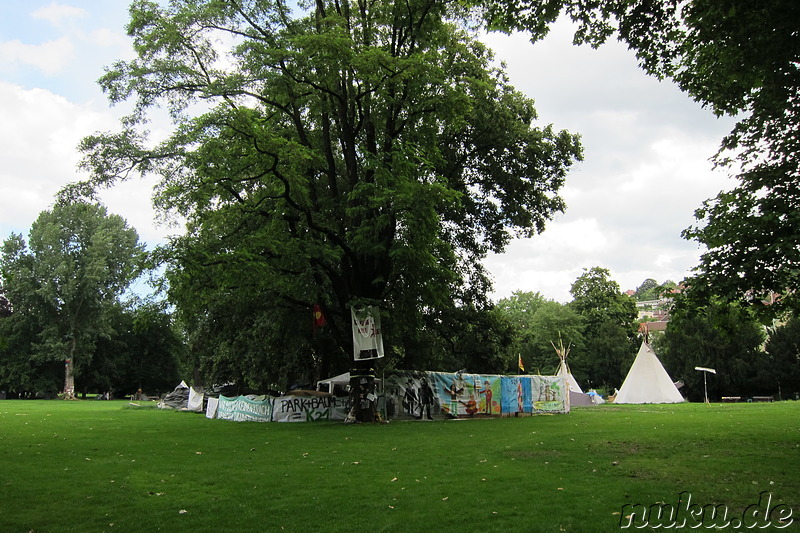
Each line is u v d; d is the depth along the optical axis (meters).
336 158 27.84
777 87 11.60
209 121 18.55
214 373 38.59
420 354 31.34
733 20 10.38
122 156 19.62
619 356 67.06
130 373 75.12
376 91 21.28
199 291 19.84
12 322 62.53
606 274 78.88
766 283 11.12
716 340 50.97
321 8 22.88
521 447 13.19
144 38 20.00
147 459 11.74
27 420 22.50
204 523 6.75
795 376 48.34
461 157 29.36
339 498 7.94
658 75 12.63
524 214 30.45
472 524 6.52
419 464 10.94
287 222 21.48
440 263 23.17
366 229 19.72
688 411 26.94
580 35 12.16
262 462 11.34
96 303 62.91
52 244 62.50
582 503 7.43
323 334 28.09
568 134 29.86
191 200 19.77
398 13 21.62
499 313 34.25
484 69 28.59
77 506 7.60
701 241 12.43
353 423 21.62
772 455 11.05
